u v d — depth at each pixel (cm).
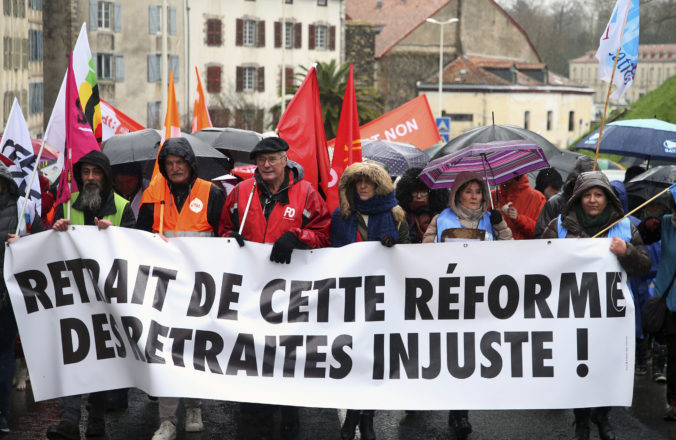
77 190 715
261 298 682
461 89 7675
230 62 6406
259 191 698
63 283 683
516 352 669
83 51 751
